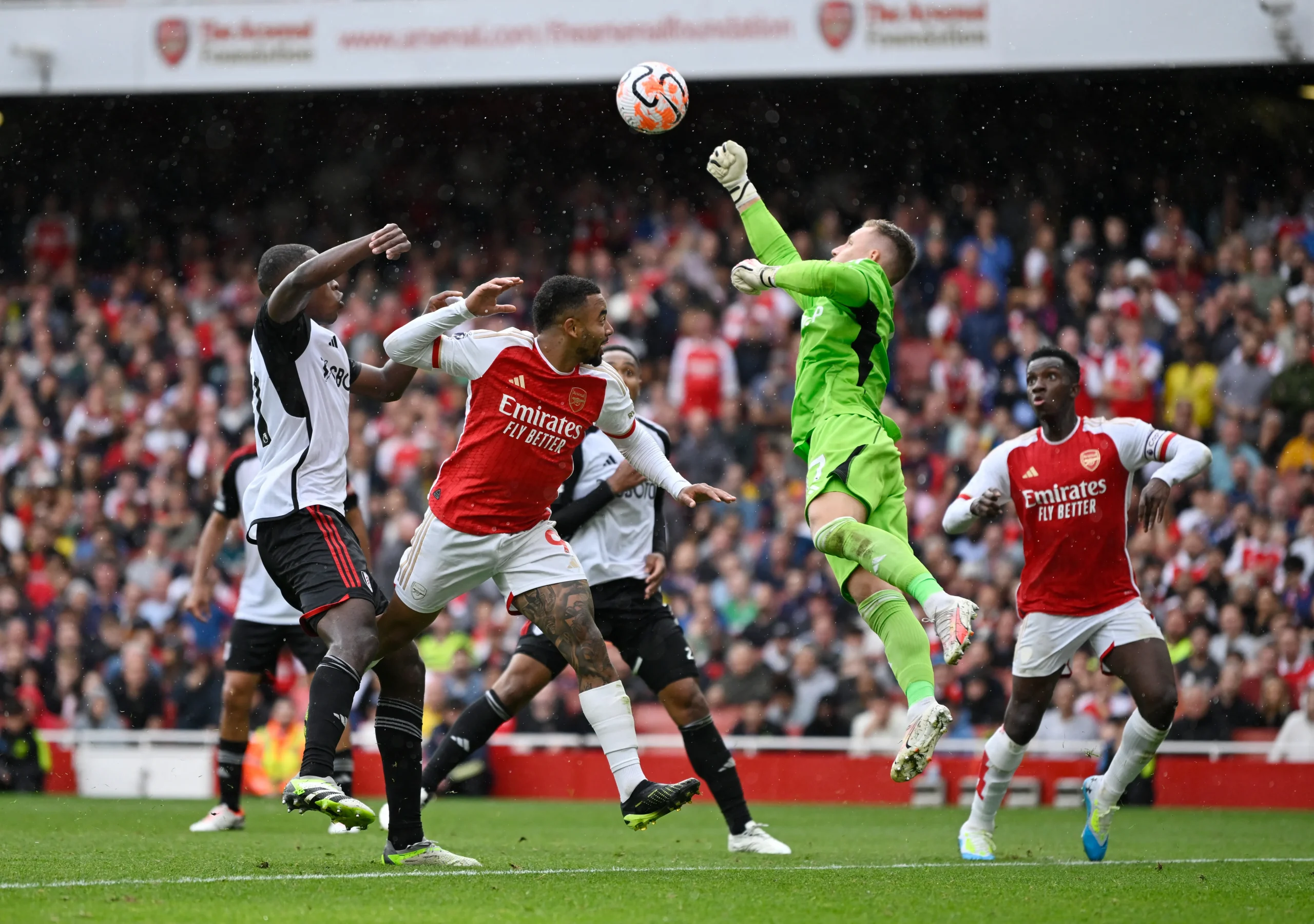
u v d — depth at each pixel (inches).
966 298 2234.3
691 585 1918.1
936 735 637.3
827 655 1739.7
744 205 803.4
